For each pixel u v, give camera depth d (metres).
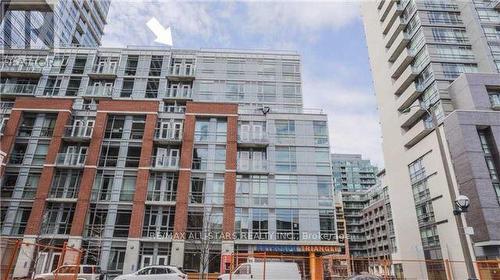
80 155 35.50
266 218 33.78
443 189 40.66
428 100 46.38
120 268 30.86
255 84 44.50
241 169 35.66
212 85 44.00
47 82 42.72
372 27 64.75
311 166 36.41
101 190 33.97
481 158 36.75
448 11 50.25
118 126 37.16
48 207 32.88
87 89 42.59
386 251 91.81
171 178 35.00
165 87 43.31
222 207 33.88
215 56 45.84
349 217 111.88
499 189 35.75
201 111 37.97
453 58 46.41
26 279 21.38
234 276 20.14
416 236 45.78
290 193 35.03
